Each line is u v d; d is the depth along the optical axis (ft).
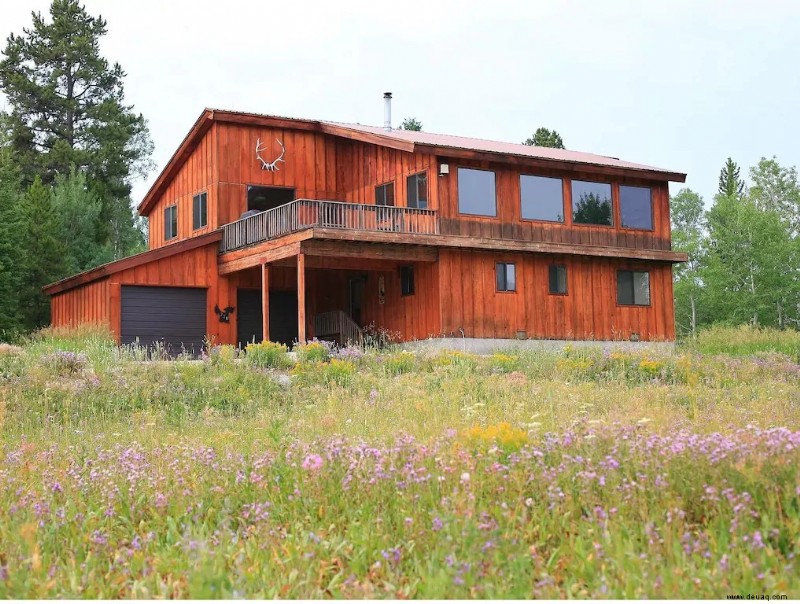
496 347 92.53
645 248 104.37
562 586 21.90
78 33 190.60
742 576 20.67
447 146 89.04
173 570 23.75
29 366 65.98
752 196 211.41
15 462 36.81
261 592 21.25
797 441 26.73
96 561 24.49
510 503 25.79
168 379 63.62
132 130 193.47
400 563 23.03
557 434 32.14
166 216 111.75
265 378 64.69
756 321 175.52
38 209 137.80
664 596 19.89
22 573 22.74
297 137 102.89
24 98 183.42
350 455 29.76
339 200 104.63
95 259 159.63
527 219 95.86
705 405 53.42
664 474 25.52
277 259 86.17
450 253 91.04
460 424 41.60
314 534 24.70
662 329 105.09
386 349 86.74
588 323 99.30
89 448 41.55
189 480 31.42
